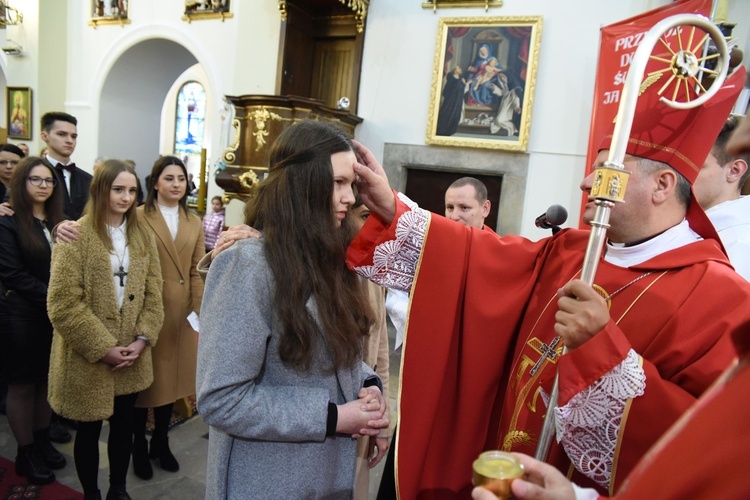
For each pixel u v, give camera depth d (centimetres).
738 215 144
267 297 98
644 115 101
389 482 170
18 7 785
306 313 99
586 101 503
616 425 85
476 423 123
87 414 186
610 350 84
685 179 103
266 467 101
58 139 313
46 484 225
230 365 93
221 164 568
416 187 580
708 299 92
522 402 111
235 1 647
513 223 535
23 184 221
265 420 94
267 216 102
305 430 97
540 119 521
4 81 984
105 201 196
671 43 105
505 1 523
